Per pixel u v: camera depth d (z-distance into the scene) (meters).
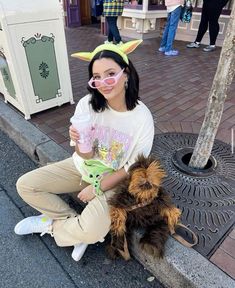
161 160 2.50
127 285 1.79
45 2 2.91
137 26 7.21
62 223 1.88
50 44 3.12
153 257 1.74
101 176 1.80
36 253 1.99
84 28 8.67
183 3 5.60
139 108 1.72
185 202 2.10
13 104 3.46
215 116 2.15
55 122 3.23
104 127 1.77
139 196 1.58
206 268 1.63
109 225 1.73
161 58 5.71
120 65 1.57
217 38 6.66
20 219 2.27
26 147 3.01
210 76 4.66
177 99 3.78
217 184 2.25
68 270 1.88
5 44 2.86
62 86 3.45
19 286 1.79
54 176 1.93
